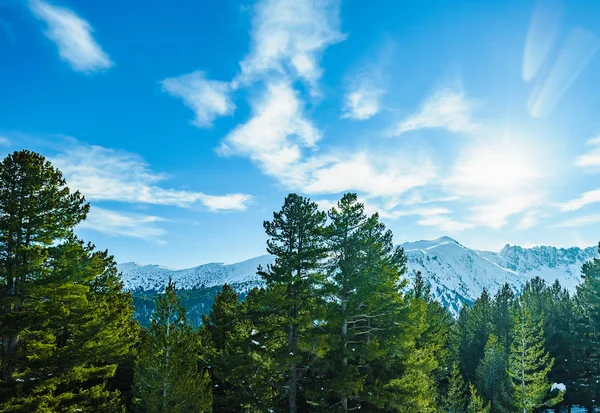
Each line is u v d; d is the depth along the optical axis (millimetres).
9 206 20000
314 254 24703
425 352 32031
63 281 21203
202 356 25859
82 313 23156
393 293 26891
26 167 20734
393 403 24141
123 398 29703
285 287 24188
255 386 25109
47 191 20969
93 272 23266
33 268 20062
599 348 47750
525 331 39656
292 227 25422
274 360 24000
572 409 56719
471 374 57969
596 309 48656
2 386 19250
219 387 32906
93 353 22562
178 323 22719
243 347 25141
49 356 21281
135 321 43188
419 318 29672
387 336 26000
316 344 22906
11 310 20172
